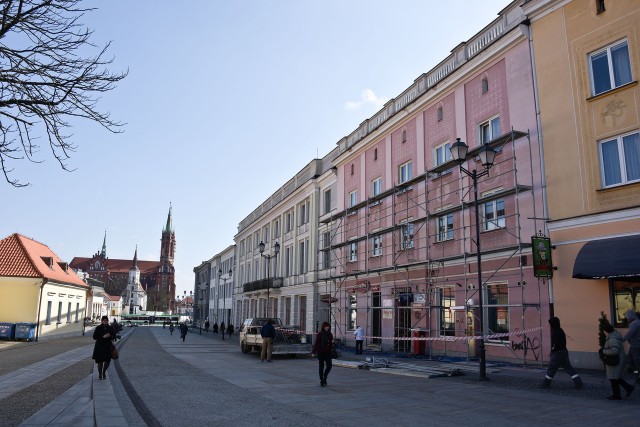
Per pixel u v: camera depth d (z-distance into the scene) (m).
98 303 90.94
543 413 8.67
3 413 8.84
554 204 15.72
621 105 14.21
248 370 16.94
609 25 14.71
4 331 34.72
